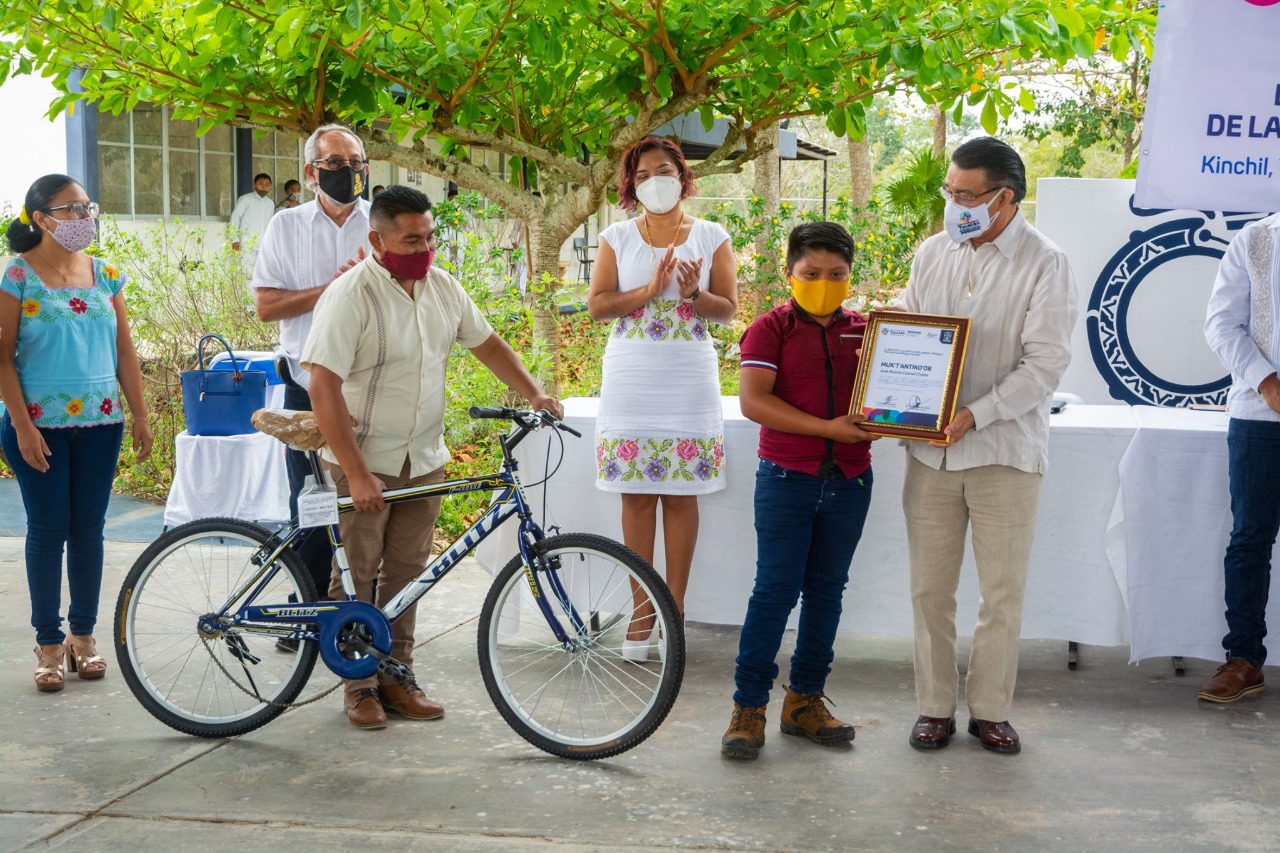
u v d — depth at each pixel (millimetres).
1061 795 3352
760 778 3477
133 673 3830
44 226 4113
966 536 4035
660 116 5516
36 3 4711
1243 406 4023
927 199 14805
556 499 4539
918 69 4918
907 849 3025
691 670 4453
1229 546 4121
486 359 4121
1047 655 4645
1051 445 4262
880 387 3508
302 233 4418
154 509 7105
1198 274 5375
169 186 10977
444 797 3340
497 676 3684
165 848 3027
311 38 4848
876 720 3957
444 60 5039
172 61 5223
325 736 3809
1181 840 3074
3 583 5559
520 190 6188
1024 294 3486
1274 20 4027
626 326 4277
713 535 4516
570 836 3098
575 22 5211
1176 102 4117
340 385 3682
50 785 3414
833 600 3699
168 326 7848
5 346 4094
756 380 3566
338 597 3955
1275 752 3670
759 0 4844
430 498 3930
